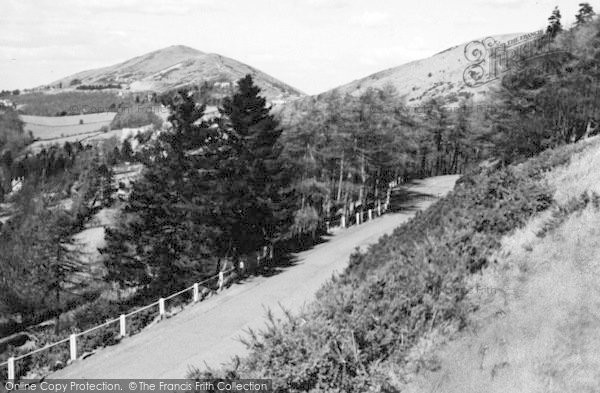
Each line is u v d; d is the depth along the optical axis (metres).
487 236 16.75
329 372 11.03
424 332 12.70
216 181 31.30
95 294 46.00
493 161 45.38
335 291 15.44
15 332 39.41
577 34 38.91
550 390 9.51
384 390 10.84
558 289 12.24
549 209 17.33
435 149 83.81
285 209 32.97
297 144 44.09
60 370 17.77
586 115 35.94
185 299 25.97
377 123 47.56
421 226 22.17
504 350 10.95
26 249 45.72
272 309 22.41
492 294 13.33
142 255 35.53
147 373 16.64
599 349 10.09
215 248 30.64
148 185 34.75
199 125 35.03
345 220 44.84
